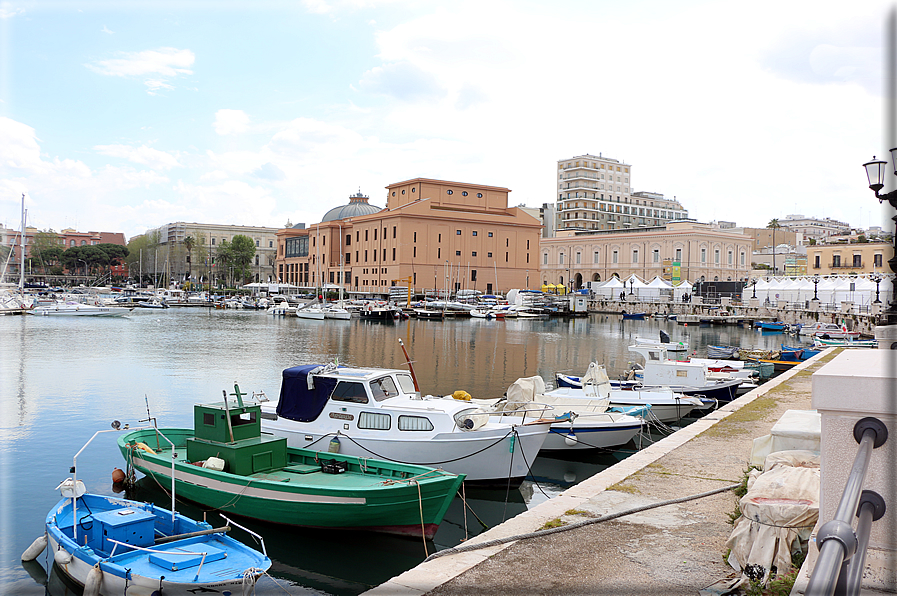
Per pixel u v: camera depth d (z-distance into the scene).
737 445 13.93
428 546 13.55
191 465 14.65
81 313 93.50
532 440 16.98
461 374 40.06
